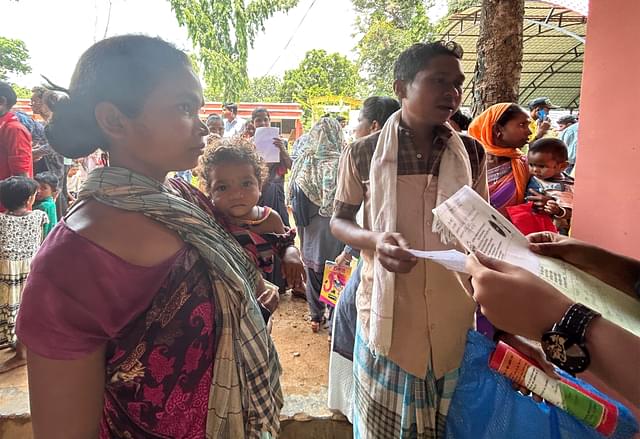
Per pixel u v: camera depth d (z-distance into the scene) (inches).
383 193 61.7
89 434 34.5
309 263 135.7
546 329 33.4
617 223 68.9
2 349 114.8
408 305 61.9
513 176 97.6
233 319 38.8
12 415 90.1
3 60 1044.5
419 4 672.4
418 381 62.4
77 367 32.7
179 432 38.2
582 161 76.7
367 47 695.7
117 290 33.2
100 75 34.2
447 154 61.7
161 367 36.3
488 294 34.8
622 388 29.6
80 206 35.7
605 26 70.1
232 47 497.4
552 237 49.9
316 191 128.3
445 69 58.3
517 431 58.9
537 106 262.8
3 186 112.6
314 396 101.0
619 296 39.1
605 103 70.4
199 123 38.1
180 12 451.2
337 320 89.7
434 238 61.3
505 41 163.9
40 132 169.9
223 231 41.4
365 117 113.8
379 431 66.0
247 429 41.3
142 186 36.2
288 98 1090.1
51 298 31.6
